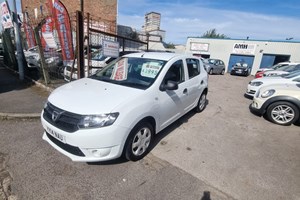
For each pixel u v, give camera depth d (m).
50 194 2.39
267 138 4.38
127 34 17.52
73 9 17.70
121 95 2.94
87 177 2.71
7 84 7.23
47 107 2.99
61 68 7.69
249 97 8.80
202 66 5.45
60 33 6.57
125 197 2.43
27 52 9.62
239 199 2.52
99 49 8.29
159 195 2.49
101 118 2.56
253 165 3.28
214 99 7.89
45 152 3.21
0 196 2.30
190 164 3.18
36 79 7.75
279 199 2.57
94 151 2.62
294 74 7.55
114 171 2.88
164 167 3.06
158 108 3.34
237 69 21.72
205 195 2.54
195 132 4.42
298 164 3.38
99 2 18.09
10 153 3.13
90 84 3.44
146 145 3.29
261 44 24.48
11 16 7.36
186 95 4.36
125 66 3.88
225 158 3.43
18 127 4.01
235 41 25.52
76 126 2.55
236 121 5.33
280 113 5.25
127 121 2.72
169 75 3.71
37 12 20.27
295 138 4.45
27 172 2.73
